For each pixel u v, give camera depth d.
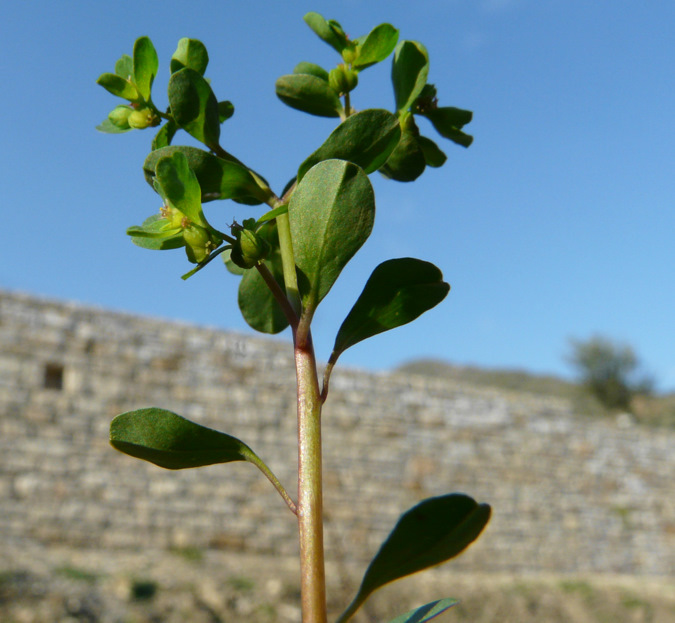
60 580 10.09
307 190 0.94
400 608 12.27
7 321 12.42
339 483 14.76
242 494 13.54
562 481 17.16
